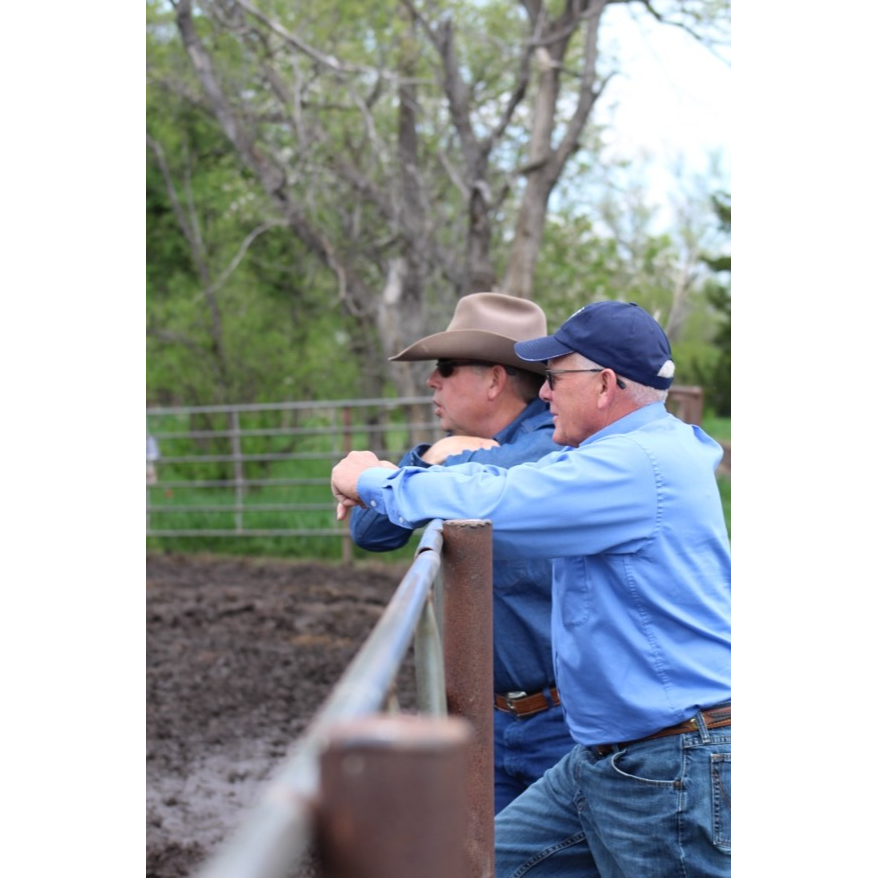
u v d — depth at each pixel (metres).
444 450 10.64
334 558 50.75
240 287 74.62
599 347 8.77
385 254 61.81
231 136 51.41
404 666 28.81
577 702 8.67
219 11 50.59
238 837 2.26
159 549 54.38
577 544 8.23
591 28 50.44
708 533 8.47
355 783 2.61
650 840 8.33
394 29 52.62
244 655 31.36
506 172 58.47
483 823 7.42
